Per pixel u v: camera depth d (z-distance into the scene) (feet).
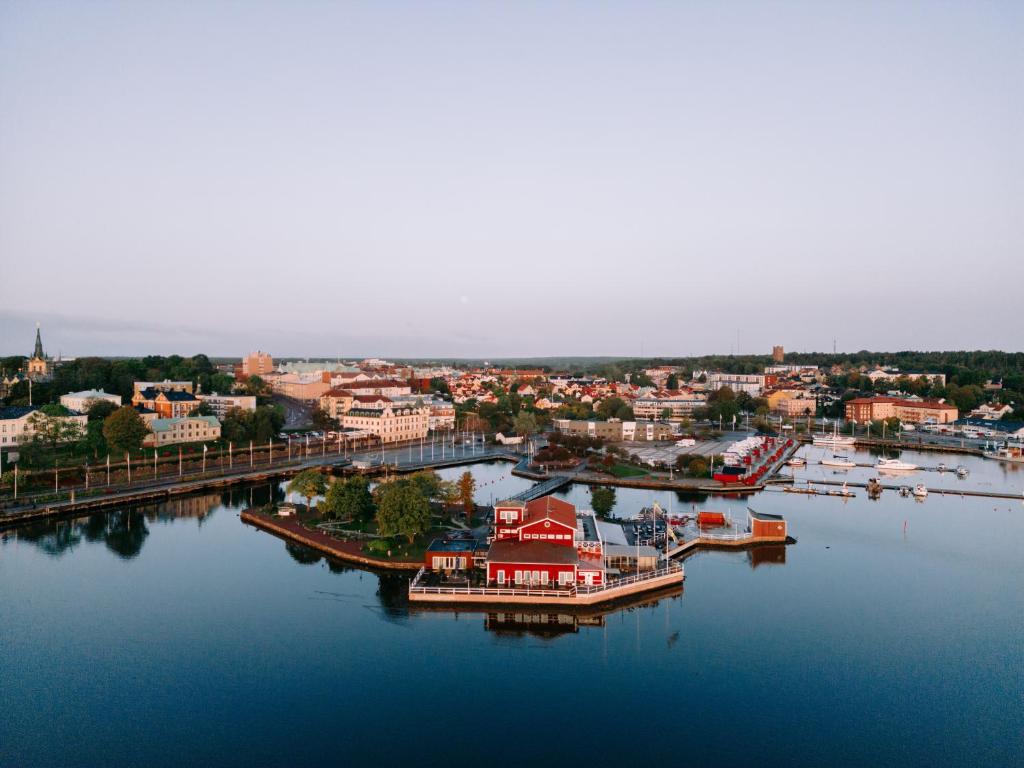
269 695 268.62
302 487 530.68
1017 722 253.24
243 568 410.11
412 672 288.10
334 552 429.79
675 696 270.67
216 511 559.79
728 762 229.86
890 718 255.50
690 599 369.30
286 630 325.01
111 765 225.15
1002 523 534.37
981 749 237.25
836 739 242.78
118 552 441.68
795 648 311.68
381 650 306.96
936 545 472.03
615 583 366.02
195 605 353.51
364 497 495.82
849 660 299.58
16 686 272.92
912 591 381.40
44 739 238.48
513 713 258.16
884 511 578.25
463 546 411.13
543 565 360.89
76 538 474.90
